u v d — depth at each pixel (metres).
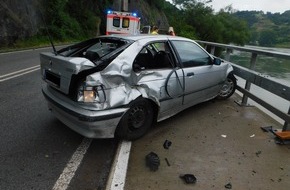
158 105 4.04
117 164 3.26
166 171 3.17
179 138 4.08
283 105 6.93
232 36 55.00
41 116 4.82
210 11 54.12
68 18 27.38
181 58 4.55
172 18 55.31
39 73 8.69
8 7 17.14
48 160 3.40
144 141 3.95
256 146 3.91
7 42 16.53
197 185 2.93
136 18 17.23
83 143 3.90
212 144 3.91
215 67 5.30
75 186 2.92
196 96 4.98
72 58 3.49
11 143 3.78
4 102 5.53
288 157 3.63
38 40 20.47
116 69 3.43
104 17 36.88
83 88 3.32
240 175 3.15
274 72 11.37
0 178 2.99
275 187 2.96
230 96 6.21
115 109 3.46
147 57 4.13
